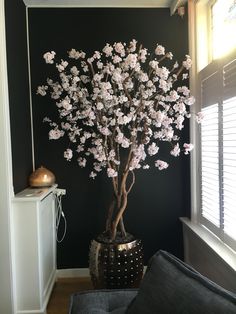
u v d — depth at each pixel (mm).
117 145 2455
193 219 2748
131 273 2287
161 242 2951
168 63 2822
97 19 2803
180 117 2336
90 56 2805
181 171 2908
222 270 1953
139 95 2406
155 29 2820
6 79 2098
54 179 2723
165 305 1166
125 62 2219
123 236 2432
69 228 2912
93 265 2328
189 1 2680
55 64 2793
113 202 2492
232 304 1038
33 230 2168
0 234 2096
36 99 2826
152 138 2834
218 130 2152
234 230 1968
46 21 2789
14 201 2129
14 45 2373
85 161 2648
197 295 1121
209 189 2412
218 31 2424
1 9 2039
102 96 2201
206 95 2441
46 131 2848
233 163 1950
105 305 1545
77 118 2520
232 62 1925
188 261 2793
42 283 2271
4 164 2076
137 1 2729
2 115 2062
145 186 2914
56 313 2326
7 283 2119
